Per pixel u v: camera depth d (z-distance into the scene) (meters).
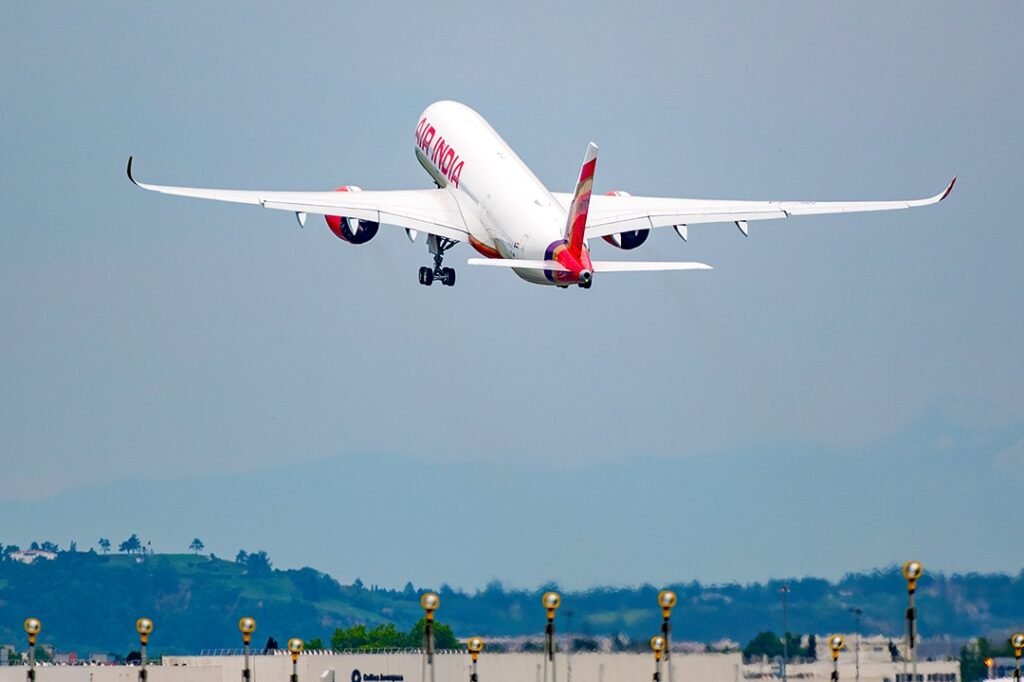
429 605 158.62
